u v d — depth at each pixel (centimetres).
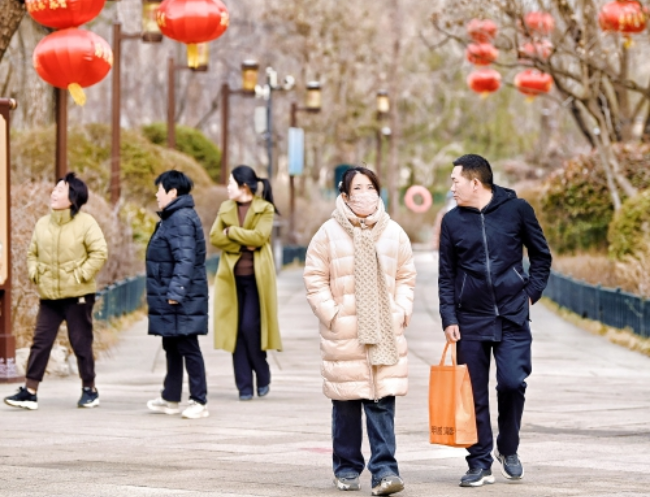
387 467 1764
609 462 2045
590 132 5862
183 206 2577
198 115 14188
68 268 2653
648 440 2277
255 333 2888
